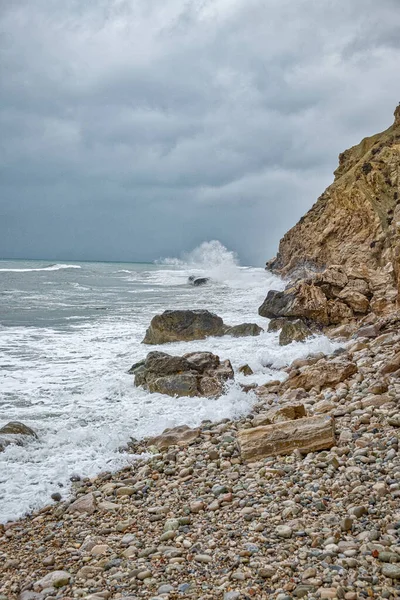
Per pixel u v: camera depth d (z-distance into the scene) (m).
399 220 23.42
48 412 10.09
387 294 19.16
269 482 6.36
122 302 28.81
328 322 18.88
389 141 38.44
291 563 4.59
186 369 11.87
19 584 4.83
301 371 11.66
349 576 4.32
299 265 38.69
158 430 9.09
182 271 64.25
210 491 6.42
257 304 27.36
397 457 6.46
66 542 5.57
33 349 16.09
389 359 11.09
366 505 5.41
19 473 7.24
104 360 14.66
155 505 6.26
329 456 6.73
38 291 35.44
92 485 7.07
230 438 8.14
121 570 4.87
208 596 4.32
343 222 34.75
